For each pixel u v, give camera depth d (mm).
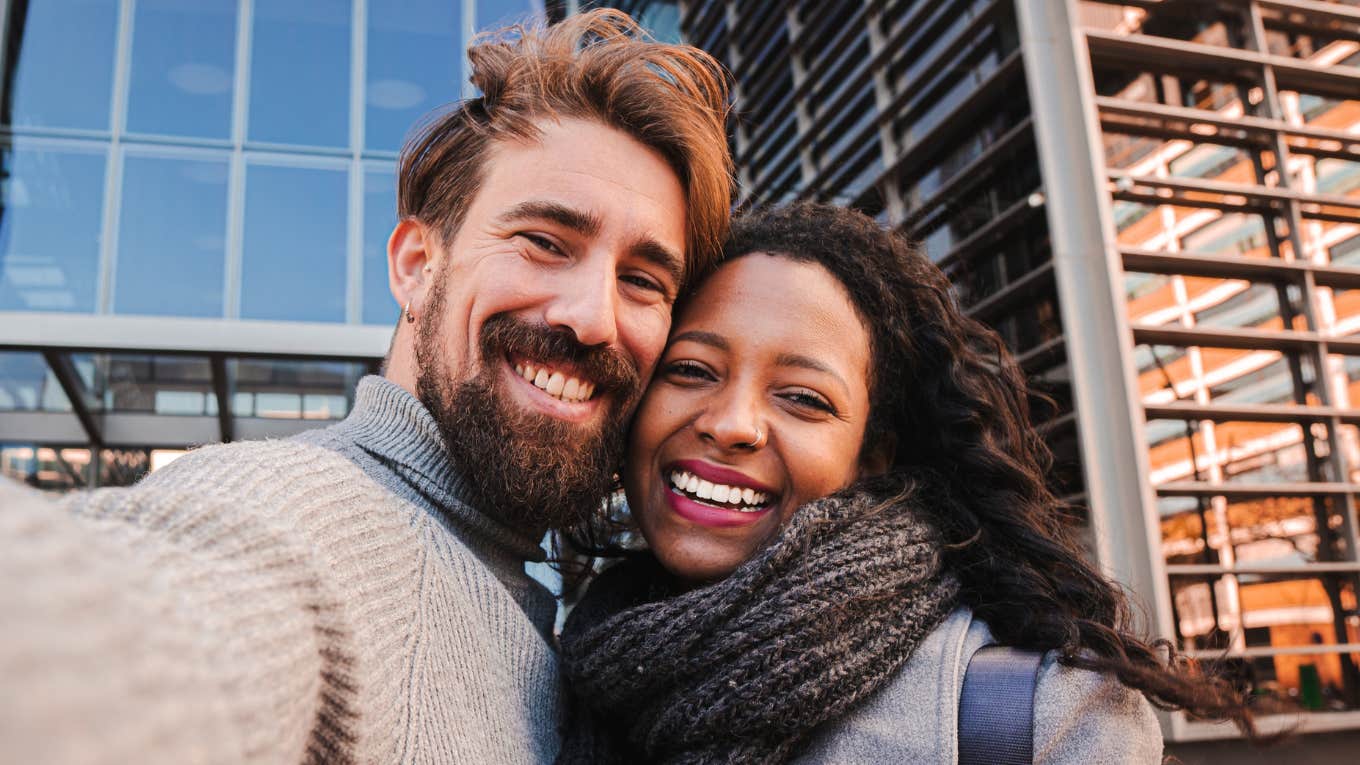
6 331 5203
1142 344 5953
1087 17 6520
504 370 1145
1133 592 1462
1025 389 1612
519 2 6312
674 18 10672
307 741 477
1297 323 6305
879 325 1355
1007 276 6457
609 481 1223
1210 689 1055
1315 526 5828
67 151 5625
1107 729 968
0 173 5488
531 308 1146
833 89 8102
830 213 1465
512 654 972
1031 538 1339
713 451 1224
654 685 1032
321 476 752
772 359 1235
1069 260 5875
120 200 5633
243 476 664
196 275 5660
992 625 1237
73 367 5703
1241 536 5688
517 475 1110
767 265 1301
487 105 1255
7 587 227
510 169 1186
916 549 1146
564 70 1232
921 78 7137
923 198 6918
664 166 1244
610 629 1069
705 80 1366
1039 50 6270
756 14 9391
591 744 1021
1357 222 6578
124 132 5711
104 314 5492
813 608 1007
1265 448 5961
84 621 248
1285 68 6711
